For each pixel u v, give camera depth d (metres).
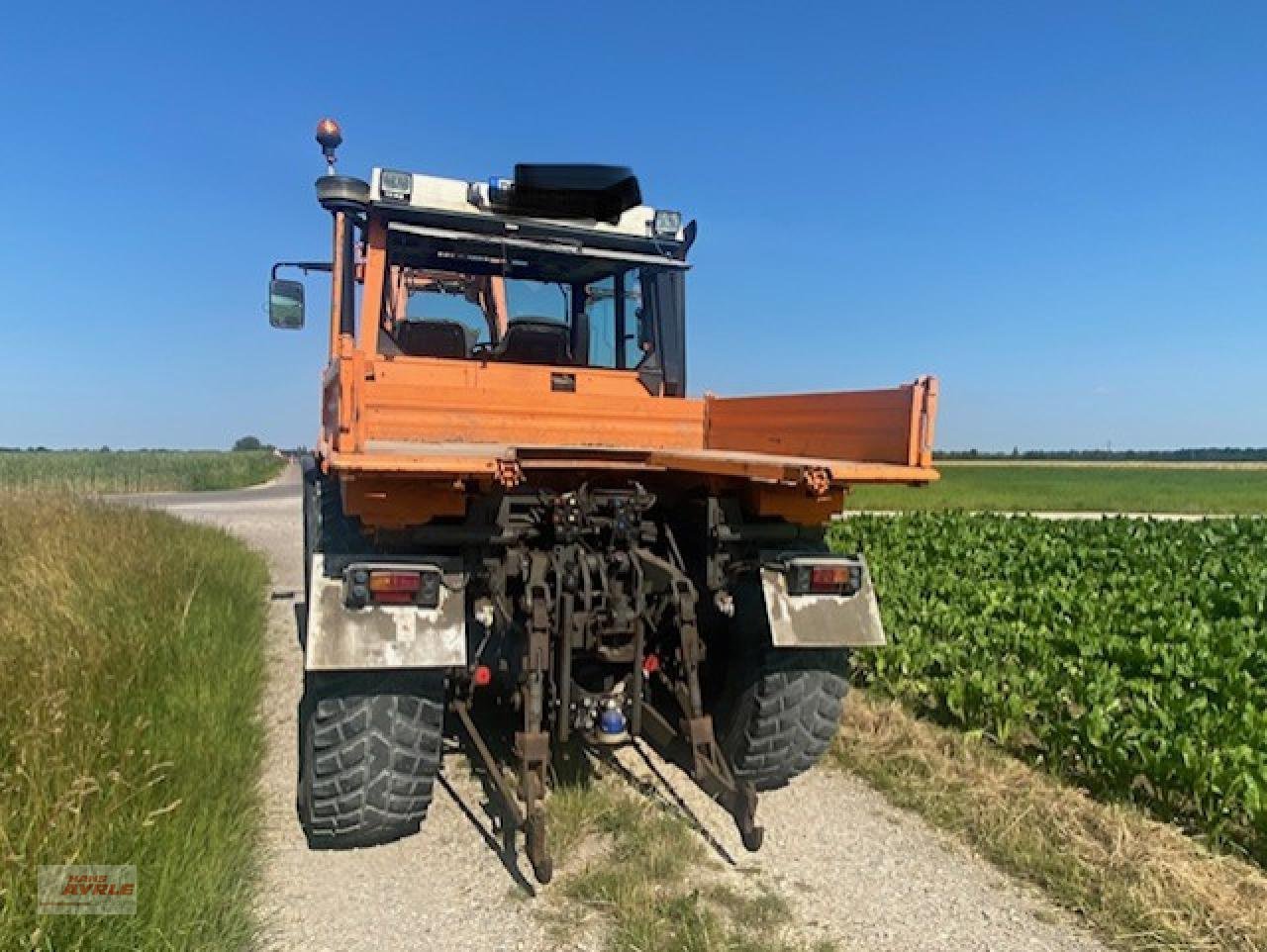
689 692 3.60
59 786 2.97
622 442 4.74
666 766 4.51
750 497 3.95
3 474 32.56
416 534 3.37
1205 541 15.51
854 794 4.27
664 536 4.10
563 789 4.09
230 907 2.91
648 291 5.20
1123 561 11.81
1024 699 5.04
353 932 2.97
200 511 19.31
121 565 6.91
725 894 3.26
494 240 4.66
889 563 10.38
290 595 8.47
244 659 5.71
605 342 5.33
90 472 34.88
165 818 3.12
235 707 4.75
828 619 3.83
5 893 2.44
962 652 5.88
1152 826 3.78
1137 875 3.36
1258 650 6.35
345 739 3.36
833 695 4.14
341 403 3.09
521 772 3.38
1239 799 3.83
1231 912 3.14
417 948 2.89
